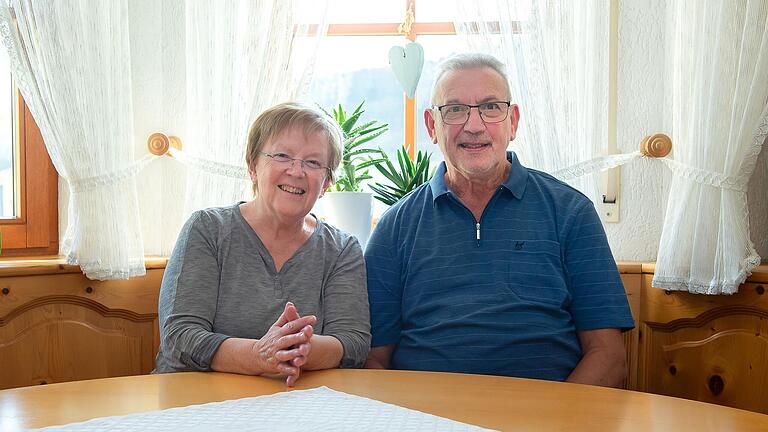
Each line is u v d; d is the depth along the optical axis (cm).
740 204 212
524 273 189
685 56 224
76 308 218
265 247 181
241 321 174
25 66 218
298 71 251
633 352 228
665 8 245
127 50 235
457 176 199
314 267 182
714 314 214
